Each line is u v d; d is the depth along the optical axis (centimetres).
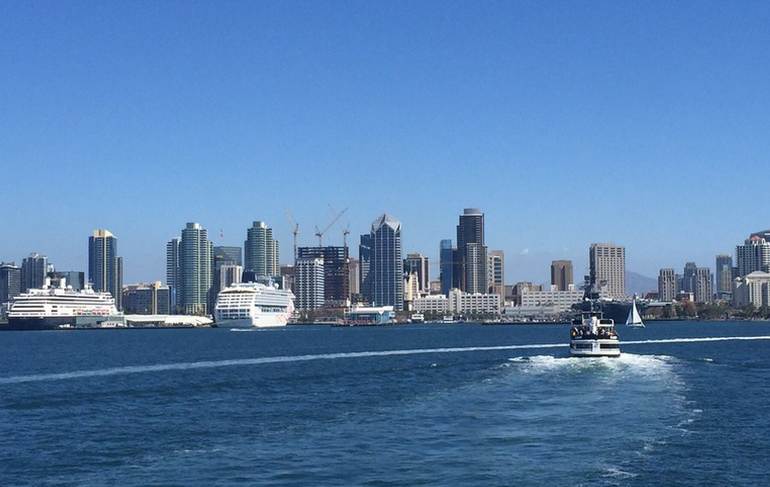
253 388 14462
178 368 18975
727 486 7400
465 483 7488
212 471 8006
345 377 16300
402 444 9100
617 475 7712
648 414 10900
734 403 11994
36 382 15862
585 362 18750
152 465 8300
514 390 13488
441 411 11350
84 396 13400
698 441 9150
